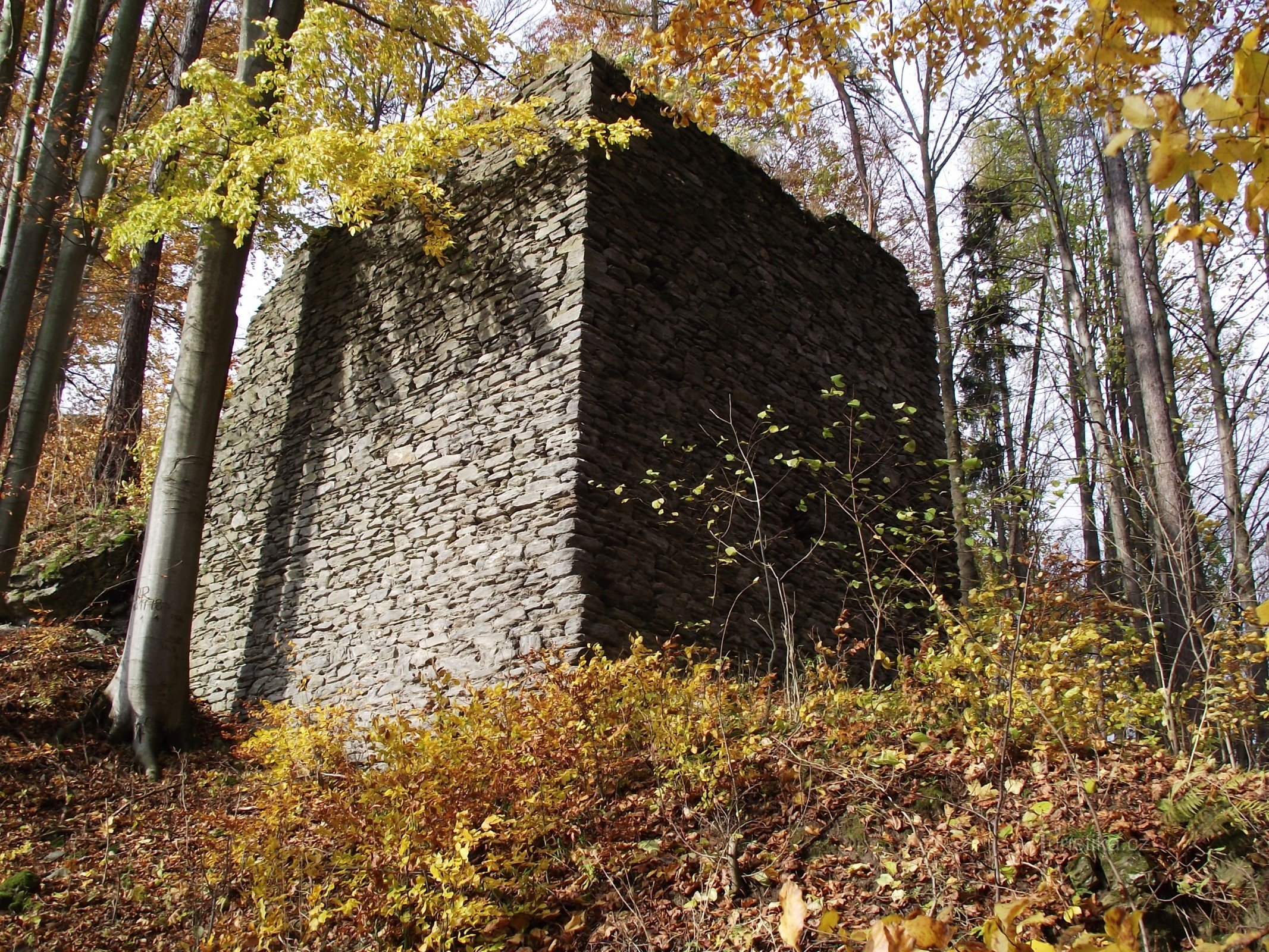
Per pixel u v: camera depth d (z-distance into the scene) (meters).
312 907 4.62
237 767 8.24
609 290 8.32
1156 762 4.25
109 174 10.20
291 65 10.26
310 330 11.14
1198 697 4.77
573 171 8.64
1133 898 3.45
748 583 8.64
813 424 10.04
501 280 8.93
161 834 6.64
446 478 8.69
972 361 19.95
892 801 4.42
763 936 3.93
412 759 5.28
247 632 10.20
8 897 5.57
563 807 5.07
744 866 4.40
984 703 4.91
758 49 7.48
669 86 7.50
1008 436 19.41
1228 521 10.42
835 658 8.82
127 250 11.33
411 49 11.22
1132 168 14.37
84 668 9.37
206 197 9.05
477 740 5.32
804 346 10.33
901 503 10.73
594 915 4.47
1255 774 3.83
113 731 8.10
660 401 8.45
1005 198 17.81
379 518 9.23
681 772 5.09
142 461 15.02
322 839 5.14
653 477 8.13
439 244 9.21
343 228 11.21
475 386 8.77
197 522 8.91
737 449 9.03
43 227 10.21
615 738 5.33
